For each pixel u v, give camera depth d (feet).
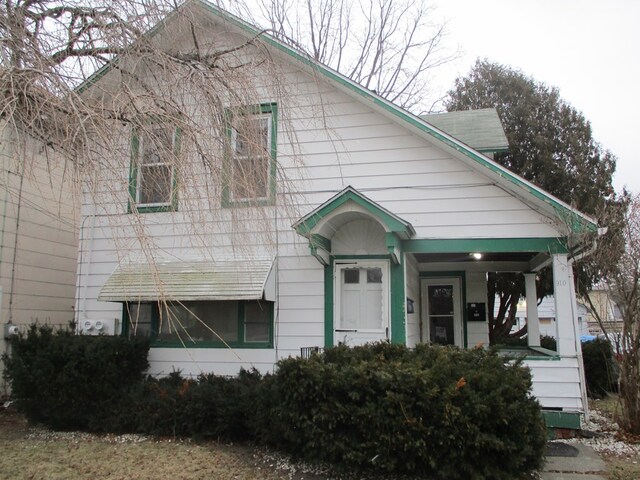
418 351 22.98
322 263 29.50
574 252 26.86
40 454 22.44
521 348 39.14
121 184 17.01
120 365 27.55
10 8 19.15
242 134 20.68
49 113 16.63
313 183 30.37
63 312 39.91
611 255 26.08
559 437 25.27
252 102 21.25
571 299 26.61
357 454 18.58
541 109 56.70
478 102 59.88
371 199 29.40
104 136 16.39
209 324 30.78
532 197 27.27
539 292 51.52
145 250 16.19
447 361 20.35
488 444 17.84
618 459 22.08
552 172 53.47
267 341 30.09
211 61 23.66
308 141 30.73
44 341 27.94
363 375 19.25
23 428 27.66
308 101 30.48
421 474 19.06
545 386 25.84
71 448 23.44
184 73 20.81
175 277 28.89
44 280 38.17
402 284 28.73
